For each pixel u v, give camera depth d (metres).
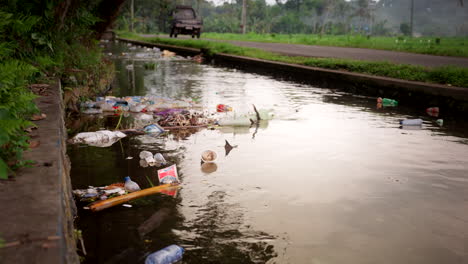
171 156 4.59
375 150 4.93
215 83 11.12
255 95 9.16
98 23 12.71
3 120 2.23
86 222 2.92
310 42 28.45
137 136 5.51
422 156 4.70
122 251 2.52
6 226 1.70
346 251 2.58
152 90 9.66
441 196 3.52
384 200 3.41
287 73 12.72
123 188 3.55
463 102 7.34
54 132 3.29
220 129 6.01
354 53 17.98
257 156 4.63
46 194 2.04
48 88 5.64
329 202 3.35
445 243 2.71
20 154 2.48
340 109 7.69
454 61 13.99
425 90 8.12
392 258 2.51
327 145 5.12
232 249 2.58
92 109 7.17
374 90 9.45
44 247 1.56
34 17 5.05
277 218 3.04
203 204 3.27
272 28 100.69
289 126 6.23
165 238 2.70
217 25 91.50
